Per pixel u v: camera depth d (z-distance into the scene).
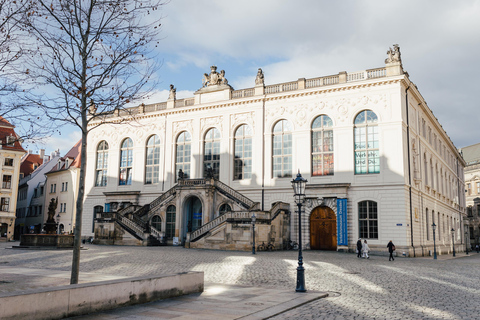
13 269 21.19
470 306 12.80
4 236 65.25
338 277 20.00
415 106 47.50
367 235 41.38
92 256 29.78
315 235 43.81
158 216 50.06
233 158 50.25
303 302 12.70
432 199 52.88
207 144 52.50
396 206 40.41
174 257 29.59
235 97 51.44
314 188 43.66
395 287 16.86
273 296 13.66
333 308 12.11
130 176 57.28
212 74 53.47
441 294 15.23
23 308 8.90
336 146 44.28
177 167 54.12
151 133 56.25
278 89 48.84
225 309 11.31
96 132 60.72
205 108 52.78
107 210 56.97
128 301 11.52
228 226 39.69
